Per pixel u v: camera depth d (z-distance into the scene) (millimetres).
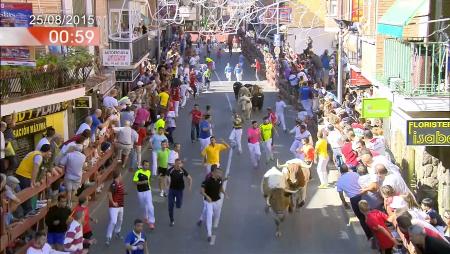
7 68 17344
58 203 14852
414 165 20641
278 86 44812
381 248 15070
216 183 18281
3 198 13336
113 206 17719
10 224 14000
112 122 23984
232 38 71250
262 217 20172
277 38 52438
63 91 20609
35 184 15406
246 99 34844
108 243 17719
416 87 17234
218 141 30047
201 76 44625
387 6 23844
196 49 63688
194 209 20969
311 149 22781
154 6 57438
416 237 11938
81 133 19031
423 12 20078
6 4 17297
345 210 20328
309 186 23125
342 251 17328
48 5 23406
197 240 18250
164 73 38312
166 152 22203
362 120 26062
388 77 19594
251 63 61250
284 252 17297
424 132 16484
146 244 16406
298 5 51594
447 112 17297
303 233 18734
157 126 24734
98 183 21094
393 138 22953
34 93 18688
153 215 19016
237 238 18375
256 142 25406
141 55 37906
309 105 32719
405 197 15695
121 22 36750
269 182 18359
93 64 25891
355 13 29344
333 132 23078
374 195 16734
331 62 42406
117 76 32594
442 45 17609
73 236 14797
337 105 28047
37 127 21719
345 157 20734
